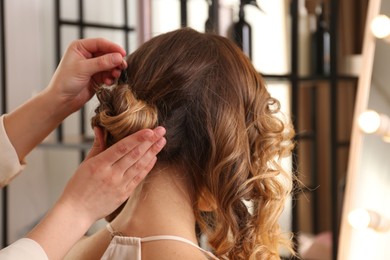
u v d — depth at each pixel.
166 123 0.84
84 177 0.78
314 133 2.49
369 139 1.40
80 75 0.97
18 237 2.52
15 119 1.06
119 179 0.78
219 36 0.90
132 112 0.81
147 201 0.83
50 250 0.76
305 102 2.53
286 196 0.96
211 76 0.85
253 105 0.88
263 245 0.95
